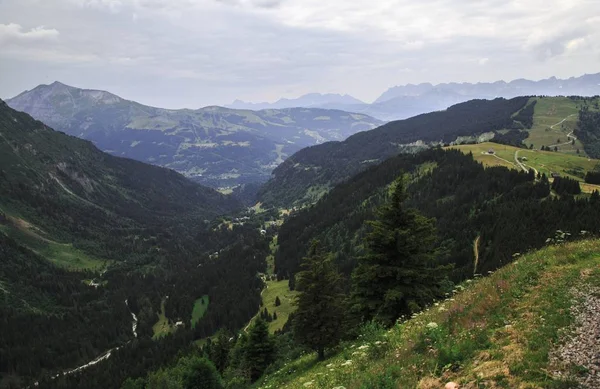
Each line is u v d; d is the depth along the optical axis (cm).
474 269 8300
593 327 1277
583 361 1116
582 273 1741
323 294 3556
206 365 6738
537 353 1202
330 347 3550
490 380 1149
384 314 2836
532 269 1975
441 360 1373
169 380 9431
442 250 3119
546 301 1582
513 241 8300
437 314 2009
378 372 1491
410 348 1627
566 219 8262
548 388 1039
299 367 3675
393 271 2897
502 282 1938
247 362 5766
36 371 16238
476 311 1733
